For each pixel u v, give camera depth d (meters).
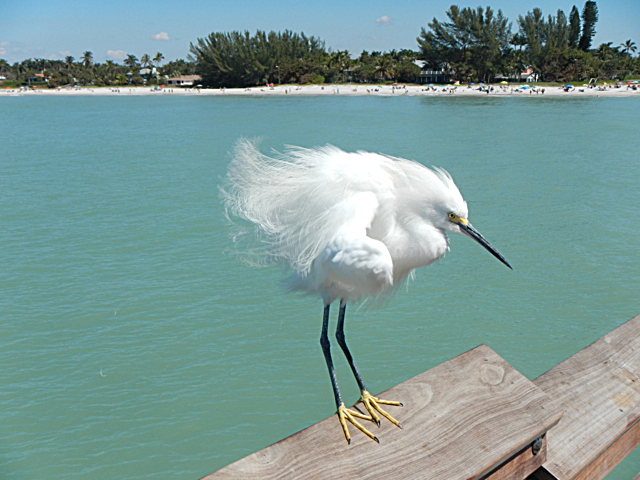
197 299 12.11
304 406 8.59
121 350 10.12
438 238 2.87
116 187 23.61
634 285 12.66
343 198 2.69
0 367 9.56
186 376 9.33
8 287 12.85
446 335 10.52
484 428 1.76
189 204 20.31
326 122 51.78
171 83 153.50
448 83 117.62
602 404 2.06
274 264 3.13
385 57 121.25
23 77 174.75
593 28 117.00
